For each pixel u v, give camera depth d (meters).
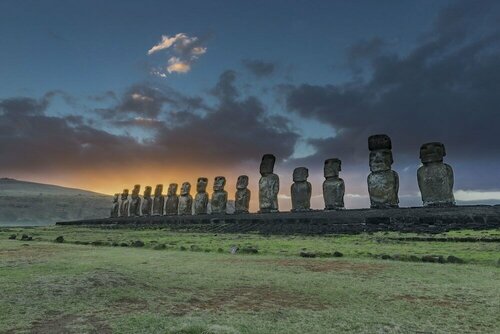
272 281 10.10
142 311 7.33
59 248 17.34
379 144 28.72
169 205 49.16
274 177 37.00
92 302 7.76
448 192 25.34
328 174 32.50
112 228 39.34
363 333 6.38
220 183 42.00
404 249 15.30
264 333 6.29
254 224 29.30
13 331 6.15
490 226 18.98
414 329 6.59
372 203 28.30
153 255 15.19
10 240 22.81
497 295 8.62
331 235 21.52
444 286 9.48
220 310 7.57
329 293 8.91
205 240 21.80
